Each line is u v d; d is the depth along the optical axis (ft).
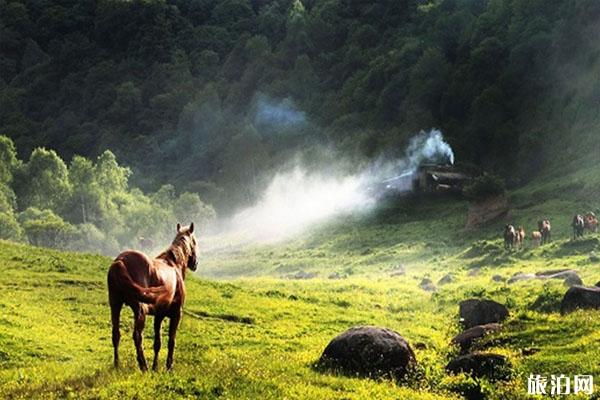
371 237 329.52
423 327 125.59
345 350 74.33
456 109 527.40
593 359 74.84
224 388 57.06
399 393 65.51
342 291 178.19
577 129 401.90
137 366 61.98
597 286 115.75
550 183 334.85
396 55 643.04
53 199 477.36
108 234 434.71
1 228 378.73
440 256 254.68
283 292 157.69
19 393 57.47
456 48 599.57
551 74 473.26
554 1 526.57
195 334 106.22
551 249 218.79
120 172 537.24
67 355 87.51
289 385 61.87
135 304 57.16
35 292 124.26
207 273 318.86
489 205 291.58
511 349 85.51
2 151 542.98
